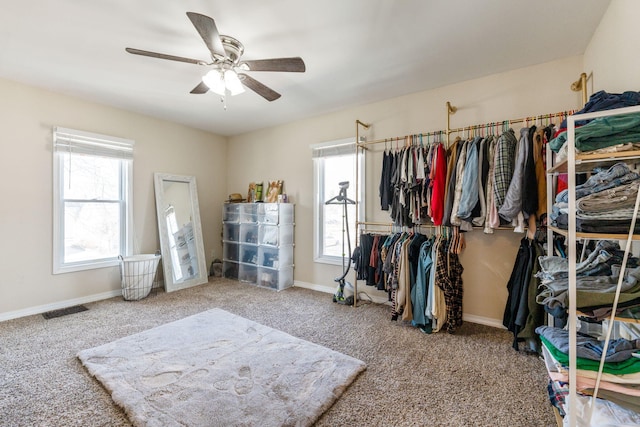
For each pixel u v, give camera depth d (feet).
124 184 12.09
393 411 5.09
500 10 5.94
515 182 7.09
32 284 9.72
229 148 16.30
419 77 9.00
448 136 8.82
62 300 10.35
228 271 15.14
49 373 6.19
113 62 8.11
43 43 7.16
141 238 12.59
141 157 12.57
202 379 5.94
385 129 10.87
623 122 3.56
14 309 9.36
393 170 9.73
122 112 11.91
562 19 6.21
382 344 7.62
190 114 12.55
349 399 5.42
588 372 3.62
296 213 13.56
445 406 5.22
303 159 13.29
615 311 3.45
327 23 6.38
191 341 7.67
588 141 3.75
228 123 13.96
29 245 9.66
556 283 4.40
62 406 5.16
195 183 14.52
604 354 3.50
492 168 7.80
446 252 8.55
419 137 9.89
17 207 9.43
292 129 13.62
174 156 13.79
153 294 12.10
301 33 6.74
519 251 7.47
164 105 11.43
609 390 3.56
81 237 10.98
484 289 8.99
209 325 8.75
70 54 7.68
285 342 7.64
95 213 11.34
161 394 5.44
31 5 5.76
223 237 15.35
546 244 7.26
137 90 10.00
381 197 10.03
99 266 11.25
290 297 11.75
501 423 4.80
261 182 14.84
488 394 5.55
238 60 7.05
